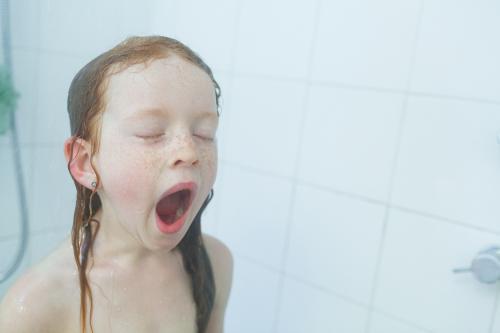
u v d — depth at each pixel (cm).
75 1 88
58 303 43
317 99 82
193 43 99
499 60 64
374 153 76
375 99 75
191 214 42
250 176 92
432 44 69
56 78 88
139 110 37
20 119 87
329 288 84
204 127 41
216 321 60
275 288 91
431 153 71
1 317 42
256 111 90
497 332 67
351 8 76
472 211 68
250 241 94
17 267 91
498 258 63
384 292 77
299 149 85
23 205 90
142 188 38
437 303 72
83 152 42
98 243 46
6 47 82
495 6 64
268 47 87
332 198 82
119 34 96
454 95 68
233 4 91
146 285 47
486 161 66
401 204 74
